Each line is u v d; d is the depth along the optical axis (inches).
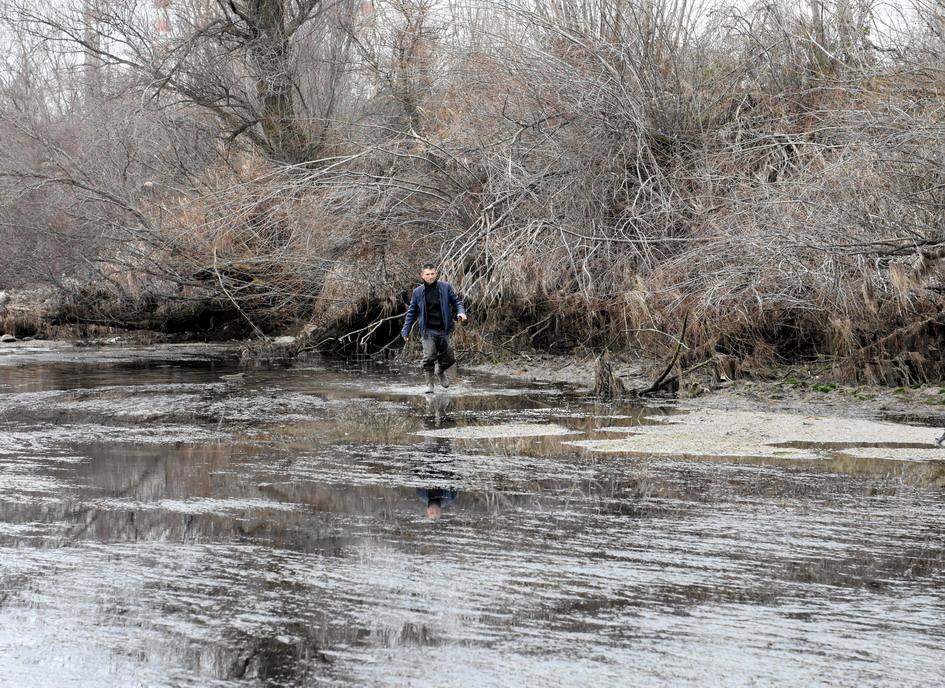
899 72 1178.6
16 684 294.5
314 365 1416.1
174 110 1989.4
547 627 334.0
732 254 1083.9
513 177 1355.8
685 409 891.4
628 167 1396.4
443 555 419.8
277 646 320.2
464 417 850.1
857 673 295.9
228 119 1961.1
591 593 368.5
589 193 1348.4
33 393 1051.3
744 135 1352.1
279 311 1729.8
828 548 427.8
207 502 522.6
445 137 1520.7
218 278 1683.1
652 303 1136.2
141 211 1763.0
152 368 1375.5
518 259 1290.6
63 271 1916.8
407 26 1801.2
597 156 1375.5
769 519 479.2
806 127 1332.4
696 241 1206.9
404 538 447.8
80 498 534.9
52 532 463.5
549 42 1483.8
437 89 1644.9
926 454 655.1
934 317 952.9
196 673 300.5
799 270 1018.7
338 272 1537.9
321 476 590.9
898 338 962.1
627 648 315.6
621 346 1236.5
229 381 1184.8
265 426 804.6
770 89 1413.6
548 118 1416.1
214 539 448.5
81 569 403.9
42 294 1994.3
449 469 611.2
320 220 1497.3
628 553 420.8
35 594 372.5
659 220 1301.7
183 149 1985.7
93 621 343.9
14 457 662.5
